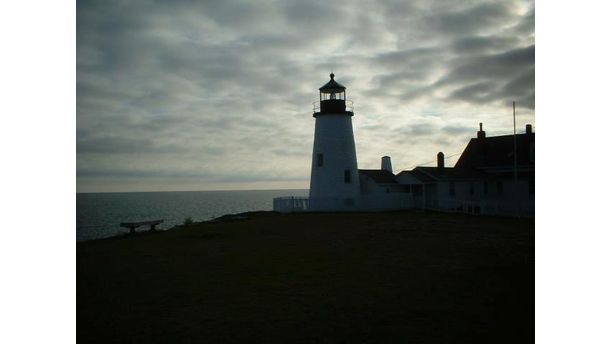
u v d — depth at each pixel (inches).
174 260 605.0
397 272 517.0
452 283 467.2
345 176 1471.5
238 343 323.6
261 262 580.7
